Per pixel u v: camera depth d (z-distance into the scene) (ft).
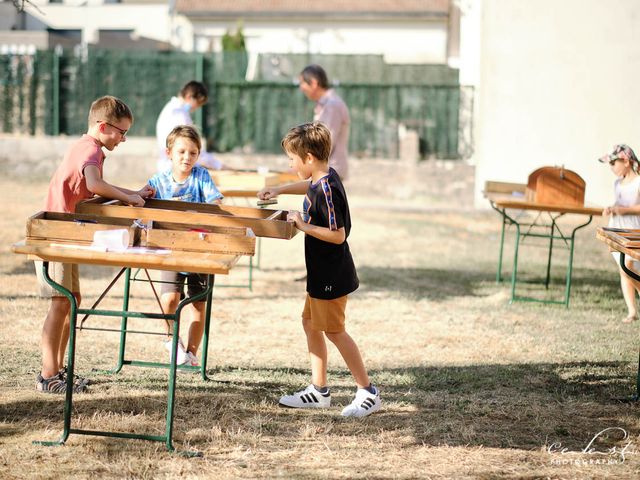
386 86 63.67
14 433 16.02
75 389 18.63
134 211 17.08
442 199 60.13
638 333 26.66
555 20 53.83
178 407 17.97
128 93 65.57
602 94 53.88
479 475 14.90
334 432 16.98
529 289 33.30
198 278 20.15
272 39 110.73
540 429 17.53
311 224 17.16
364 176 61.05
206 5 109.81
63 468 14.49
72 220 15.85
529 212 54.08
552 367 22.47
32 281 30.66
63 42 103.65
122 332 20.15
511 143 55.11
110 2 109.19
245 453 15.49
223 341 24.22
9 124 65.67
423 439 16.74
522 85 54.54
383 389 20.18
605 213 26.94
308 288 17.60
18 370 20.10
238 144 65.26
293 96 64.49
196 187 19.95
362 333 25.77
